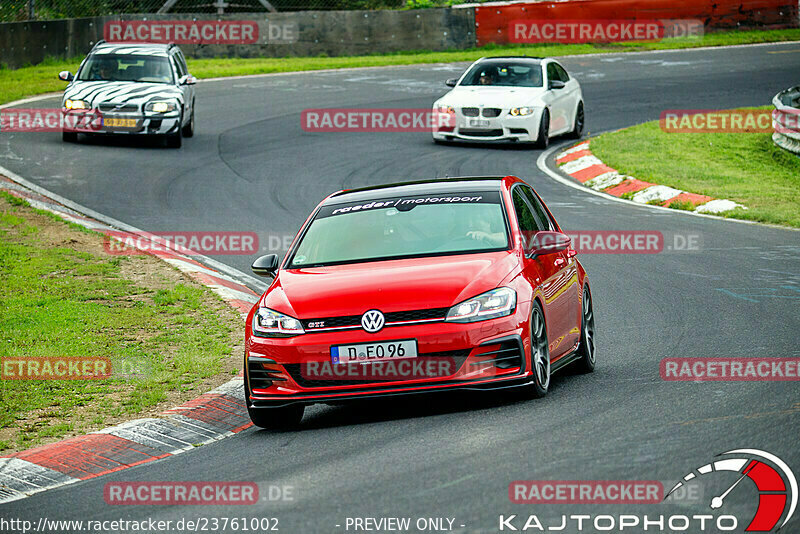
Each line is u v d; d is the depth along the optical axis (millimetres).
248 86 108938
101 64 80125
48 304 39719
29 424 27766
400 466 21547
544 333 27188
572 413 24766
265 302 27234
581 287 31312
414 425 25297
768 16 148625
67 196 61750
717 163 75125
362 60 126438
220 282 44969
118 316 38750
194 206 60562
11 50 109000
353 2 144500
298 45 130250
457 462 21406
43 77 104312
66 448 25594
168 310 39750
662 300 39812
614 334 35156
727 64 125062
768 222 56844
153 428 27094
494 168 73312
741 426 22594
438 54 132125
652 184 66375
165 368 32562
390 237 28906
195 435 27078
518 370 25703
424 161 75125
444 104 81688
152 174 68562
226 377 31781
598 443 21953
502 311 25594
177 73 80750
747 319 35531
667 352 31734
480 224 28812
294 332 25969
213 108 96125
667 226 55719
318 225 30312
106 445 25906
